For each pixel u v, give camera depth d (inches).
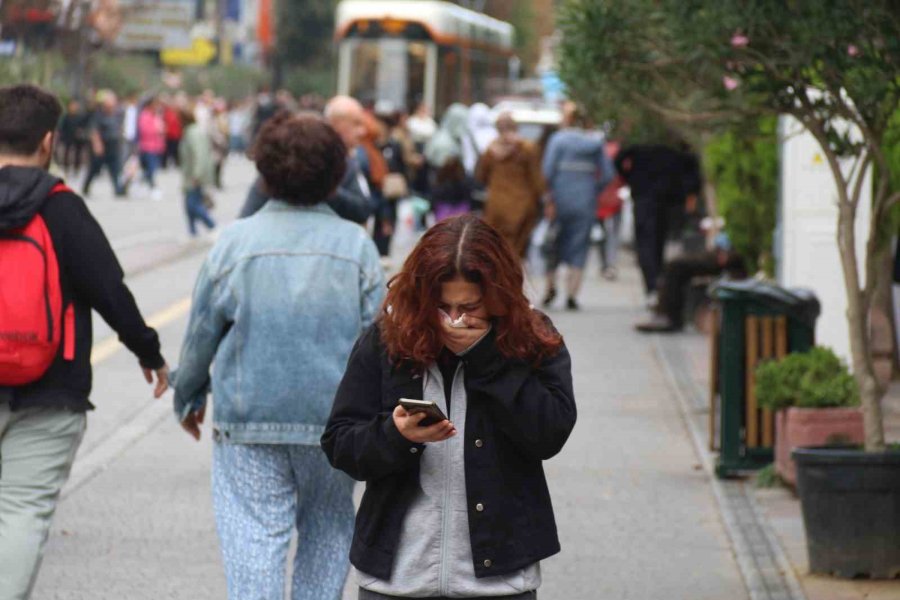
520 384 431.5
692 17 762.8
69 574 777.6
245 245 571.8
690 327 1733.5
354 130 1035.3
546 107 3882.9
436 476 436.5
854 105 760.3
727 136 1425.9
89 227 565.9
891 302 1352.1
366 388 442.9
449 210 2190.0
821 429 936.3
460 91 4276.6
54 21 3068.4
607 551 837.8
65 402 562.6
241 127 6692.9
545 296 2010.3
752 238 1457.9
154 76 6875.0
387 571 438.6
